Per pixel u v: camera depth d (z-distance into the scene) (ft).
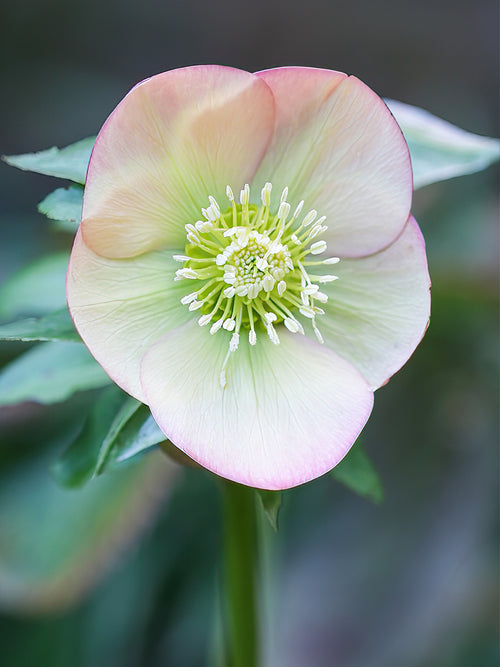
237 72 0.91
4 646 1.30
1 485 1.25
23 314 1.13
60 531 1.22
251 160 0.97
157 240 0.96
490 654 1.33
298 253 0.99
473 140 1.04
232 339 0.97
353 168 0.96
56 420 1.30
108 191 0.92
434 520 1.35
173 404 0.94
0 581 1.19
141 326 0.96
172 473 1.24
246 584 1.05
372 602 1.31
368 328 0.97
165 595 1.36
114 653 1.32
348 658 1.28
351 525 1.36
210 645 1.29
